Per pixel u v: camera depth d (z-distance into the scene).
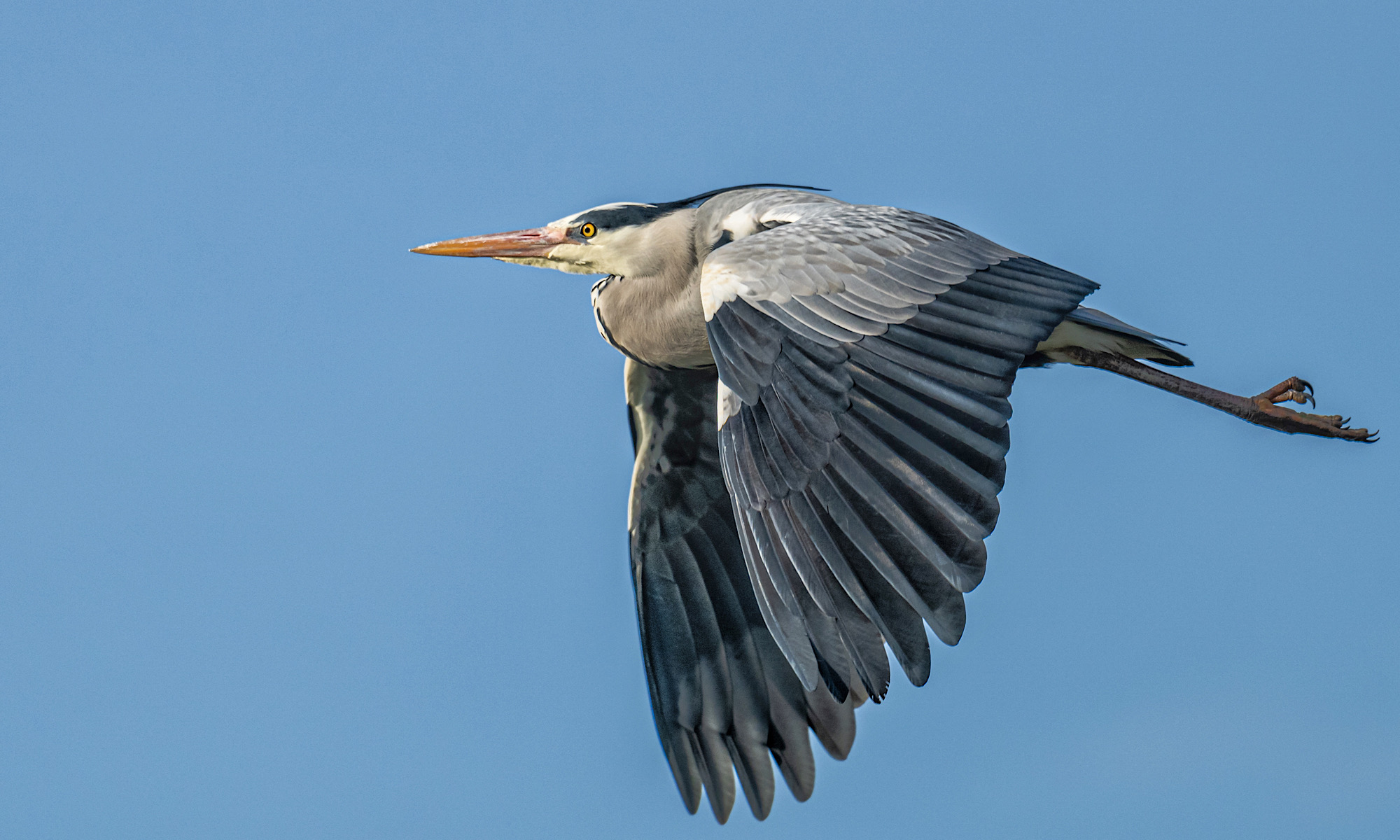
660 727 12.65
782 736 12.30
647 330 12.90
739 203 12.44
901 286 9.74
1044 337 9.52
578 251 13.12
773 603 9.03
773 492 9.20
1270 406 11.45
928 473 8.80
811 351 9.47
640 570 13.02
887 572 8.62
